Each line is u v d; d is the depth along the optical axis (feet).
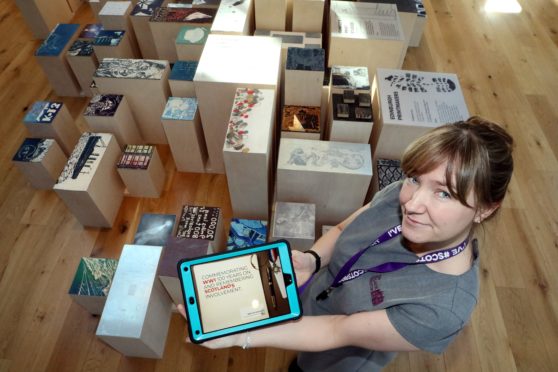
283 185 6.12
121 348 5.30
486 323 6.08
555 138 8.77
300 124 6.43
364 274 2.74
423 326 2.17
